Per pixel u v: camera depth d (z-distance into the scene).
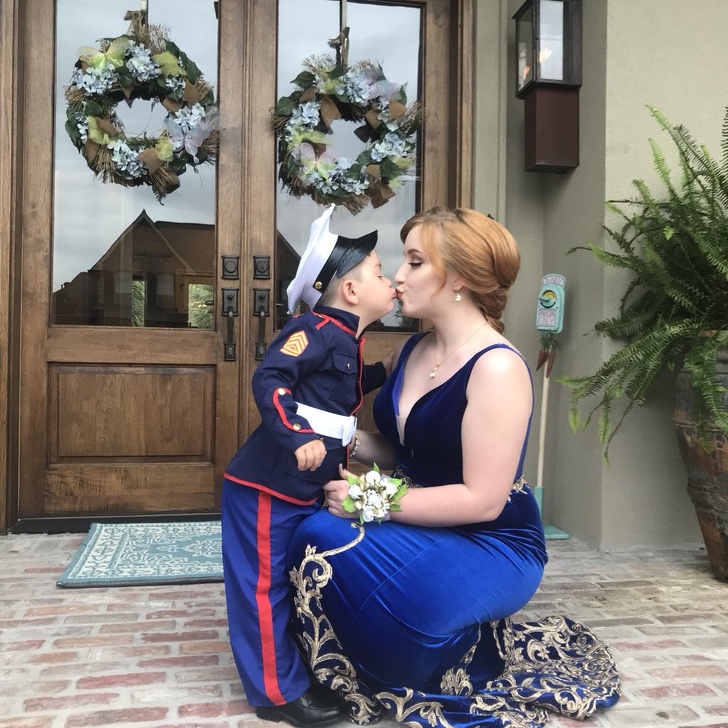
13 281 3.09
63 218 3.27
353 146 3.46
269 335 3.40
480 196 3.41
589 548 3.05
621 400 3.02
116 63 3.13
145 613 2.21
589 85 3.10
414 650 1.48
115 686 1.71
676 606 2.34
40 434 3.21
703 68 3.07
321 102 3.35
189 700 1.65
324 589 1.51
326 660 1.54
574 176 3.21
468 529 1.62
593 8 3.07
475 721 1.51
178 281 3.36
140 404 3.30
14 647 1.93
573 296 3.21
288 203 3.43
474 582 1.51
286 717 1.55
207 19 3.37
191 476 3.33
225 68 3.36
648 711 1.64
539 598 2.41
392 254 3.52
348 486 1.57
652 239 2.82
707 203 2.69
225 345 3.36
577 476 3.18
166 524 3.21
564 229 3.30
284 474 1.56
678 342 2.68
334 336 1.58
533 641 1.90
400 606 1.47
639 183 2.85
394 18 3.52
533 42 3.12
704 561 2.86
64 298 3.27
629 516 3.03
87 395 3.26
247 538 1.57
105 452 3.28
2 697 1.65
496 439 1.50
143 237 3.33
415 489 1.56
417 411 1.63
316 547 1.53
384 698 1.52
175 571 2.57
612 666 1.79
